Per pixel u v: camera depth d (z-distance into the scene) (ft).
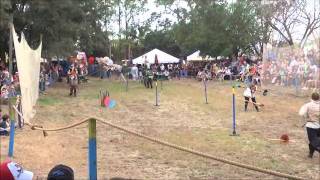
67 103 90.74
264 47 130.31
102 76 191.21
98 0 171.94
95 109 82.89
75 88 106.32
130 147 48.65
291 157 45.16
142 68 167.84
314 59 112.68
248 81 138.41
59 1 122.21
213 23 199.93
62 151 45.37
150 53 192.65
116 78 189.98
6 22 97.35
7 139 49.98
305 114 44.80
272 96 111.14
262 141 53.21
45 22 125.18
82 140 51.44
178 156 44.55
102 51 234.17
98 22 181.88
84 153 44.93
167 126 64.28
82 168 38.93
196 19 207.21
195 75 193.16
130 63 209.67
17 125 55.98
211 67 180.55
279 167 40.81
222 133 58.54
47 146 47.21
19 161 40.47
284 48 123.65
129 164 41.06
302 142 53.26
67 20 130.82
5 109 70.38
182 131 59.77
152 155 44.93
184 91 124.06
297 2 168.25
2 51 120.26
